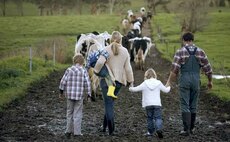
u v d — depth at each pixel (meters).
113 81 11.17
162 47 43.22
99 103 16.23
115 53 11.30
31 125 12.57
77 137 11.05
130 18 50.44
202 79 22.70
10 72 21.09
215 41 48.31
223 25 64.19
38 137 10.99
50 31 61.41
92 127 12.52
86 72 11.39
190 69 11.52
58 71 26.16
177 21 66.00
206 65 11.61
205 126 12.88
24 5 116.94
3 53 38.19
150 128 11.28
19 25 66.38
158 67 29.62
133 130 12.16
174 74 11.65
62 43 35.56
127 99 17.38
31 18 72.44
